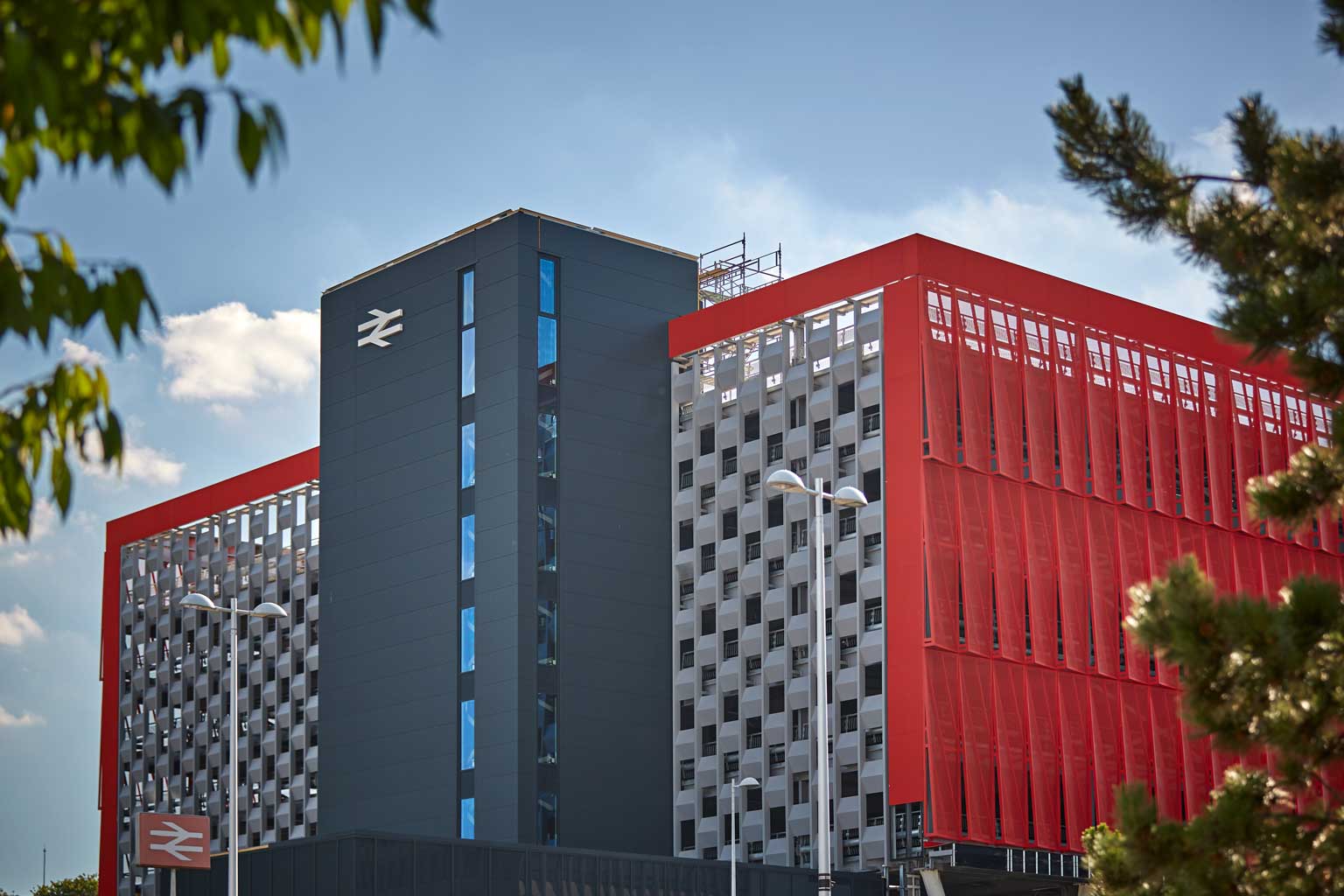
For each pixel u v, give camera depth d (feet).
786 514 271.08
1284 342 55.83
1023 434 263.29
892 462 255.91
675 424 286.66
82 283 24.62
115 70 24.29
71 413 27.22
